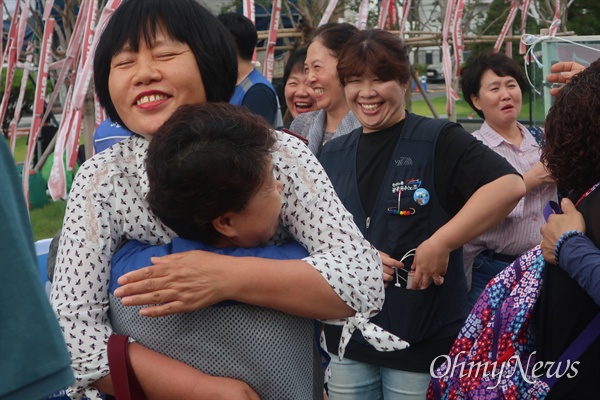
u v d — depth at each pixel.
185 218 1.47
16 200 1.14
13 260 1.09
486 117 3.68
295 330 1.56
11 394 1.07
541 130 3.67
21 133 9.38
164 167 1.42
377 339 1.54
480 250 3.29
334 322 1.58
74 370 1.52
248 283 1.46
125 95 1.65
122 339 1.53
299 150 1.66
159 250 1.54
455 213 2.60
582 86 1.98
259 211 1.49
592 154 1.98
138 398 1.52
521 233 3.24
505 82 3.60
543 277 2.00
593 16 11.12
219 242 1.55
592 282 1.76
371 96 2.67
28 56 7.35
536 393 1.95
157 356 1.52
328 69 3.43
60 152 4.46
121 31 1.65
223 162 1.40
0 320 1.07
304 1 7.04
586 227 1.93
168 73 1.63
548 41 3.40
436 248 2.42
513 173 2.50
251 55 3.58
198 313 1.51
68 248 1.57
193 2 1.68
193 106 1.50
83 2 5.17
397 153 2.63
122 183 1.61
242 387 1.50
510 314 2.02
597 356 1.86
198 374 1.50
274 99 3.59
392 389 2.59
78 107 4.51
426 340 2.53
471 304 3.26
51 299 1.57
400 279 2.54
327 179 1.66
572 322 1.90
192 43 1.65
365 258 1.58
